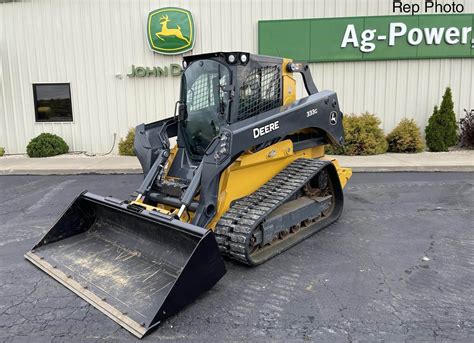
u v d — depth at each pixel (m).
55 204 6.85
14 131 11.85
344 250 4.61
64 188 7.98
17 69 11.66
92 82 11.66
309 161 5.24
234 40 11.39
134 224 4.16
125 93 11.68
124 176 9.05
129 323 3.14
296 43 11.18
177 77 11.53
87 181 8.59
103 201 4.32
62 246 4.47
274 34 11.18
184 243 3.69
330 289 3.73
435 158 9.80
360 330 3.09
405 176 8.48
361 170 8.99
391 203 6.49
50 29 11.46
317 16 11.19
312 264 4.25
